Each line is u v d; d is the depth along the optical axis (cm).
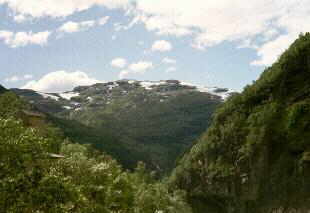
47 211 2680
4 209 2534
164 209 7569
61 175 3028
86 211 3312
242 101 12419
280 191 9131
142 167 9638
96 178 4519
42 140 3105
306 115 9525
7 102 8138
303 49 10756
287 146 9438
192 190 13175
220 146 12219
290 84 10750
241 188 10562
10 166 2723
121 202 4841
